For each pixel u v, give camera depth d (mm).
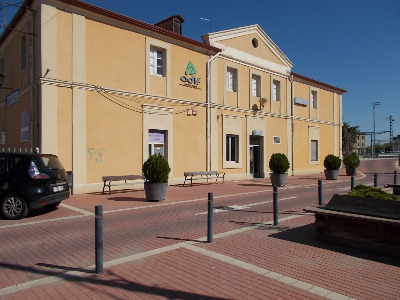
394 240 5281
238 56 19734
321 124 27406
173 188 14906
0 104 17859
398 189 9180
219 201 11352
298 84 24922
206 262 5020
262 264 4949
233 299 3801
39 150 11945
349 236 5793
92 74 13094
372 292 4000
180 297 3846
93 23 13180
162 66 15914
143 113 14688
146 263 4977
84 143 12781
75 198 11609
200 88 17453
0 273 4609
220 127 18594
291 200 11703
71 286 4148
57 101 12188
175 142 16125
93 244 6035
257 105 21188
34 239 6398
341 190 14922
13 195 8156
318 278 4426
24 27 14055
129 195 12547
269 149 22047
